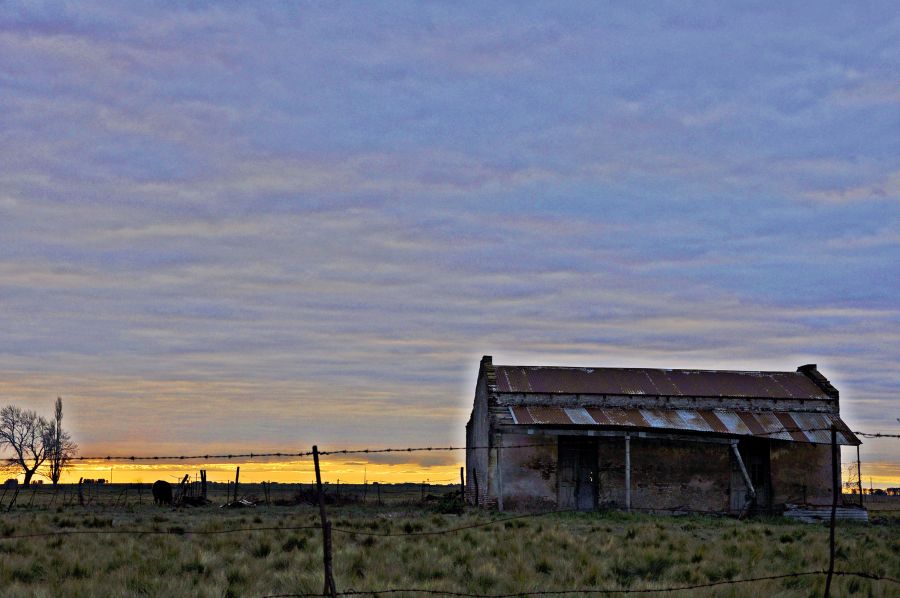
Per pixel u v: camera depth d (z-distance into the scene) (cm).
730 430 4006
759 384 4488
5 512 3588
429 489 8938
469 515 3334
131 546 1986
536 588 1564
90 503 4603
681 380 4459
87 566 1733
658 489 3991
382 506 4228
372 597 1452
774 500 4056
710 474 4044
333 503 4453
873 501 6012
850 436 4075
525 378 4288
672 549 2220
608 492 3962
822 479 4119
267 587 1538
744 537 2652
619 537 2525
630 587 1617
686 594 1518
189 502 4428
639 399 4194
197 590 1465
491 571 1720
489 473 3944
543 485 3938
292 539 2183
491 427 3975
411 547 2088
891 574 1862
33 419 8038
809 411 4288
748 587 1577
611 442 4016
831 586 1639
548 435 3988
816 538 2634
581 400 4150
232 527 2605
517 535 2436
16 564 1695
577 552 2080
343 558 1862
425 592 1471
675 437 3972
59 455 7631
